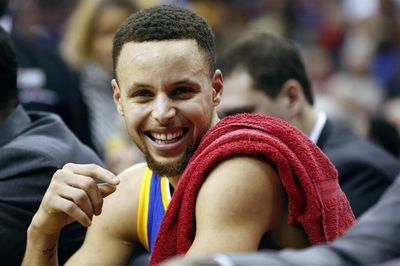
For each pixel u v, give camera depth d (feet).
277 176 14.65
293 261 10.27
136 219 16.90
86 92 35.86
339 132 25.21
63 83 32.60
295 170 14.61
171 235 15.05
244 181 14.34
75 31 36.52
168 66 14.82
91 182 15.48
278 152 14.56
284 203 14.82
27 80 31.96
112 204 17.16
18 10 55.16
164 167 15.30
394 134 34.58
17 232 18.40
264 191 14.42
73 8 60.08
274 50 23.79
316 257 10.43
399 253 10.58
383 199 11.32
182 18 15.19
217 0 64.54
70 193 15.39
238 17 65.46
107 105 35.94
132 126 15.28
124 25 15.52
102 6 35.70
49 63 32.53
